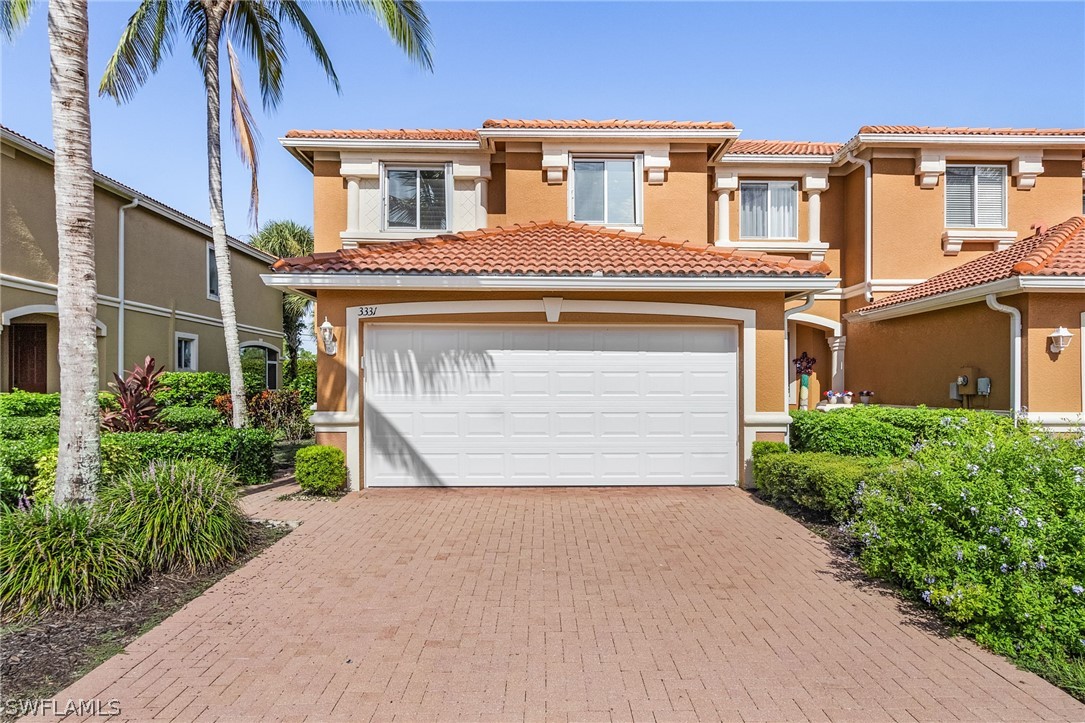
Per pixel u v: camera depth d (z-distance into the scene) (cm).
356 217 1479
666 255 1080
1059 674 425
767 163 1570
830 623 510
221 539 651
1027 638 458
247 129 1399
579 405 1034
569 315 1023
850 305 1599
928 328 1340
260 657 454
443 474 1030
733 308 1034
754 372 1030
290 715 381
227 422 1606
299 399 1895
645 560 670
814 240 1588
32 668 438
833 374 1647
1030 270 1038
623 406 1038
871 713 382
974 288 1129
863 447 991
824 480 762
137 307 1809
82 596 532
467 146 1444
